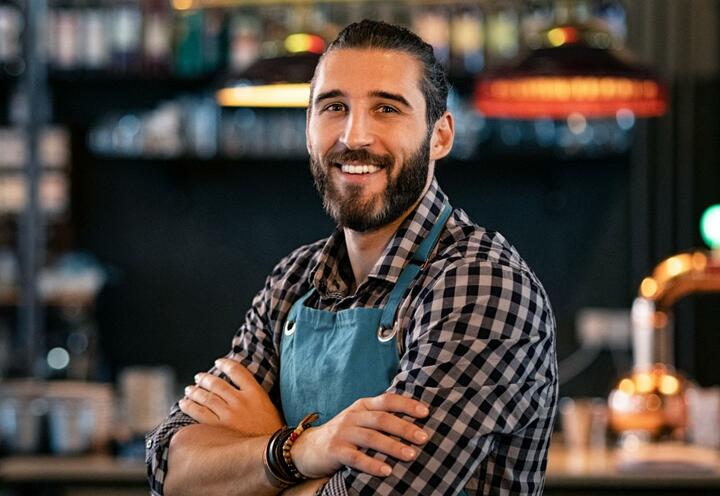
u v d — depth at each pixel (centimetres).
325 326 234
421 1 645
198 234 771
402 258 230
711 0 681
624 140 710
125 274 771
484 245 228
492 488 225
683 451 505
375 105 227
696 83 683
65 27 708
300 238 769
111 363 768
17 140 725
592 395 736
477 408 213
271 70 468
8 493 503
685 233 686
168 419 253
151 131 721
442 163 739
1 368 700
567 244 750
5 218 723
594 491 491
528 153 706
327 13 666
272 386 252
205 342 771
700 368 670
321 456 218
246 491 232
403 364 220
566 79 472
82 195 766
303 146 719
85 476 500
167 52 703
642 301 489
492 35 680
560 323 746
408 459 211
